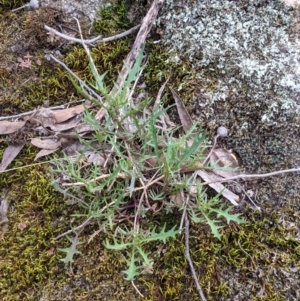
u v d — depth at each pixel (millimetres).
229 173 266
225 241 254
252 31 278
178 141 248
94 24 305
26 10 307
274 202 262
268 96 269
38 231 259
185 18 285
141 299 244
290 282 248
